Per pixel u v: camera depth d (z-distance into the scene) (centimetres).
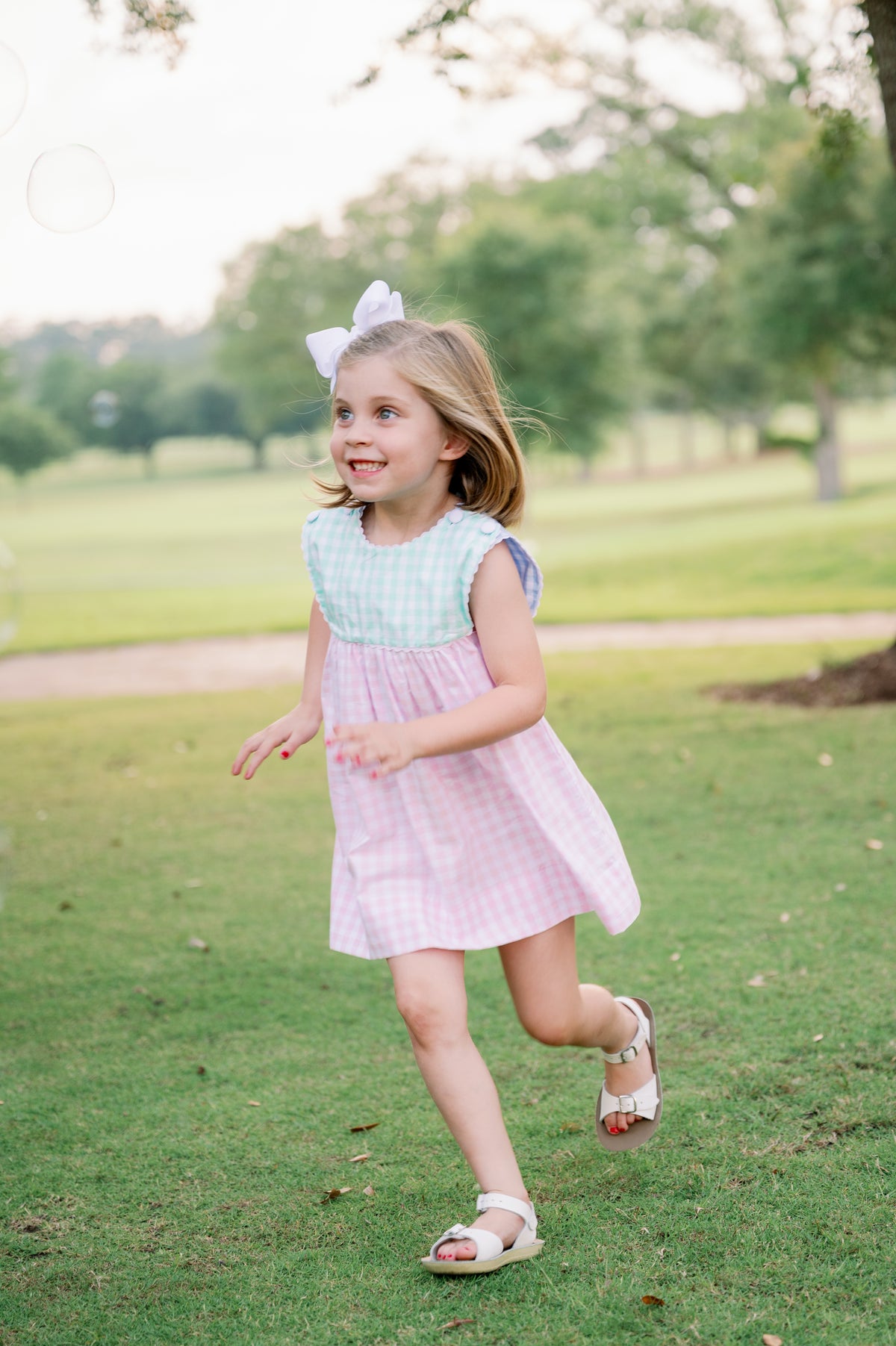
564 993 207
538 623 1288
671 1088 255
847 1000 295
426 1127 248
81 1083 277
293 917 400
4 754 722
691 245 3628
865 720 666
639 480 5166
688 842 454
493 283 2698
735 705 737
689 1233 199
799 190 2011
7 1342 178
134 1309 186
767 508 2906
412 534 208
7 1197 225
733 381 4416
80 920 405
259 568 2255
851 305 2009
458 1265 187
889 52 606
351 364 200
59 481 7912
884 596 1301
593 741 657
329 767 212
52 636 1380
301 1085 271
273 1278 194
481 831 201
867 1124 233
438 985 195
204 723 806
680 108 2552
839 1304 176
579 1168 225
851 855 424
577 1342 171
